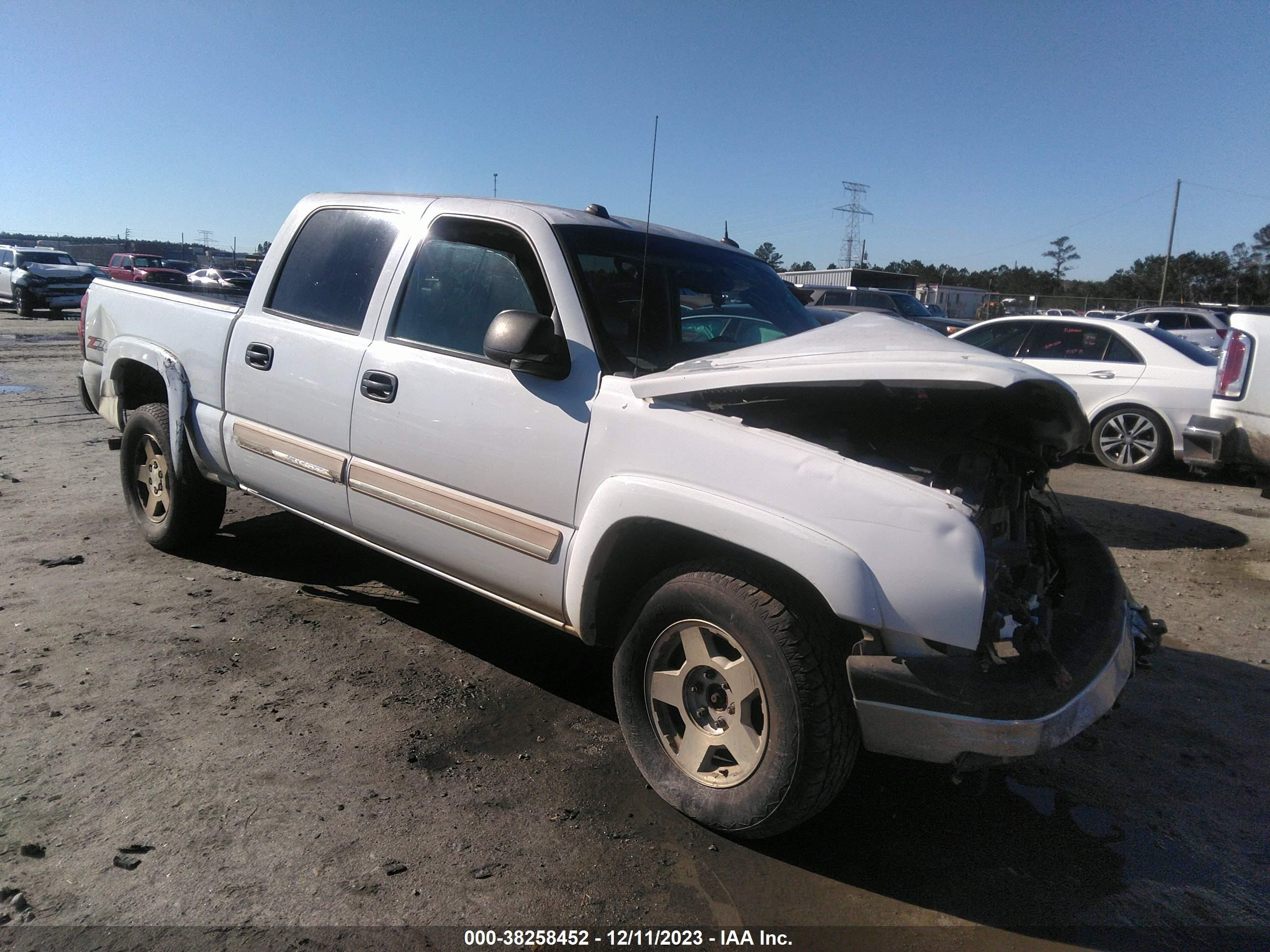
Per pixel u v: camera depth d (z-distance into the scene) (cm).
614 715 342
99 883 234
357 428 355
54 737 301
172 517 470
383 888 238
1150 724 355
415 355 338
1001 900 249
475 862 251
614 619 301
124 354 476
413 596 453
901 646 231
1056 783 311
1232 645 438
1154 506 721
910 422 279
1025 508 293
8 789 271
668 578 272
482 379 314
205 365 432
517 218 329
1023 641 245
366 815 269
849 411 280
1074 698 237
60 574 455
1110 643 264
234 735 310
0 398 1048
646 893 243
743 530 244
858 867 260
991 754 225
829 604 230
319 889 236
